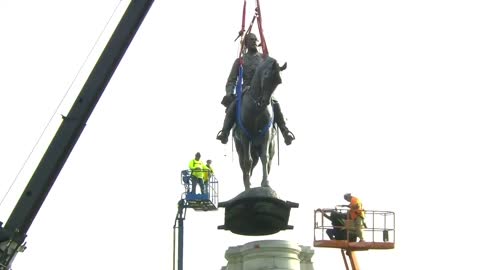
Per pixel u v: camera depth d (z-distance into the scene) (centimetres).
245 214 2595
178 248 4509
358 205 3816
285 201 2614
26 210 2628
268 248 3641
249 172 2688
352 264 3803
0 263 2566
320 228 3819
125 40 2772
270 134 2677
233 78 2738
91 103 2727
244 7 2788
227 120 2717
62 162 2689
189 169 4534
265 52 2759
